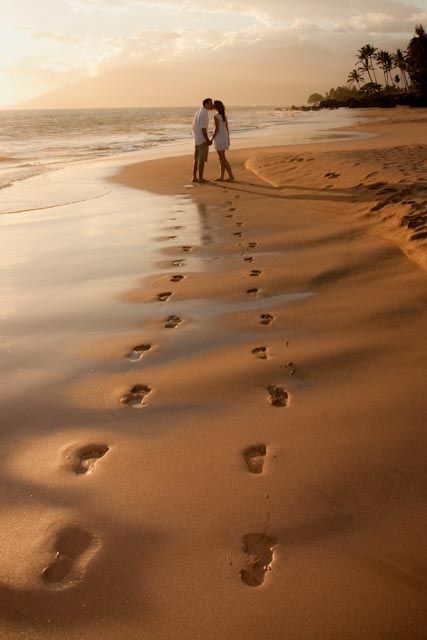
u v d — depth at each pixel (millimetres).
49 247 5883
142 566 1670
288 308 3895
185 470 2141
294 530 1808
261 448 2285
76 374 2998
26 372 3031
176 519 1870
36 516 1901
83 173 12539
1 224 7145
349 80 106125
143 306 4043
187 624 1479
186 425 2465
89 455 2266
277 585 1589
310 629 1457
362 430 2379
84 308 4039
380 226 5805
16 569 1668
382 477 2068
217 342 3361
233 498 1971
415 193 6477
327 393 2701
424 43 68000
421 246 4789
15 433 2436
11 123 62188
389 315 3660
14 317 3891
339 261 4875
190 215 7262
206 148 10102
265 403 2631
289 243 5590
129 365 3090
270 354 3160
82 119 81625
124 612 1518
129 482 2076
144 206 8102
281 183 9289
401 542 1744
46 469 2172
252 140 21734
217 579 1613
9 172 13039
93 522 1867
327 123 37031
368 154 10836
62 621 1495
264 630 1457
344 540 1759
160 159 14984
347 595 1554
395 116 44219
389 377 2832
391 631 1451
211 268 4902
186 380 2883
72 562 1693
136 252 5543
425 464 2137
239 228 6367
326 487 2021
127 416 2559
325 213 6836
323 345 3252
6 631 1470
